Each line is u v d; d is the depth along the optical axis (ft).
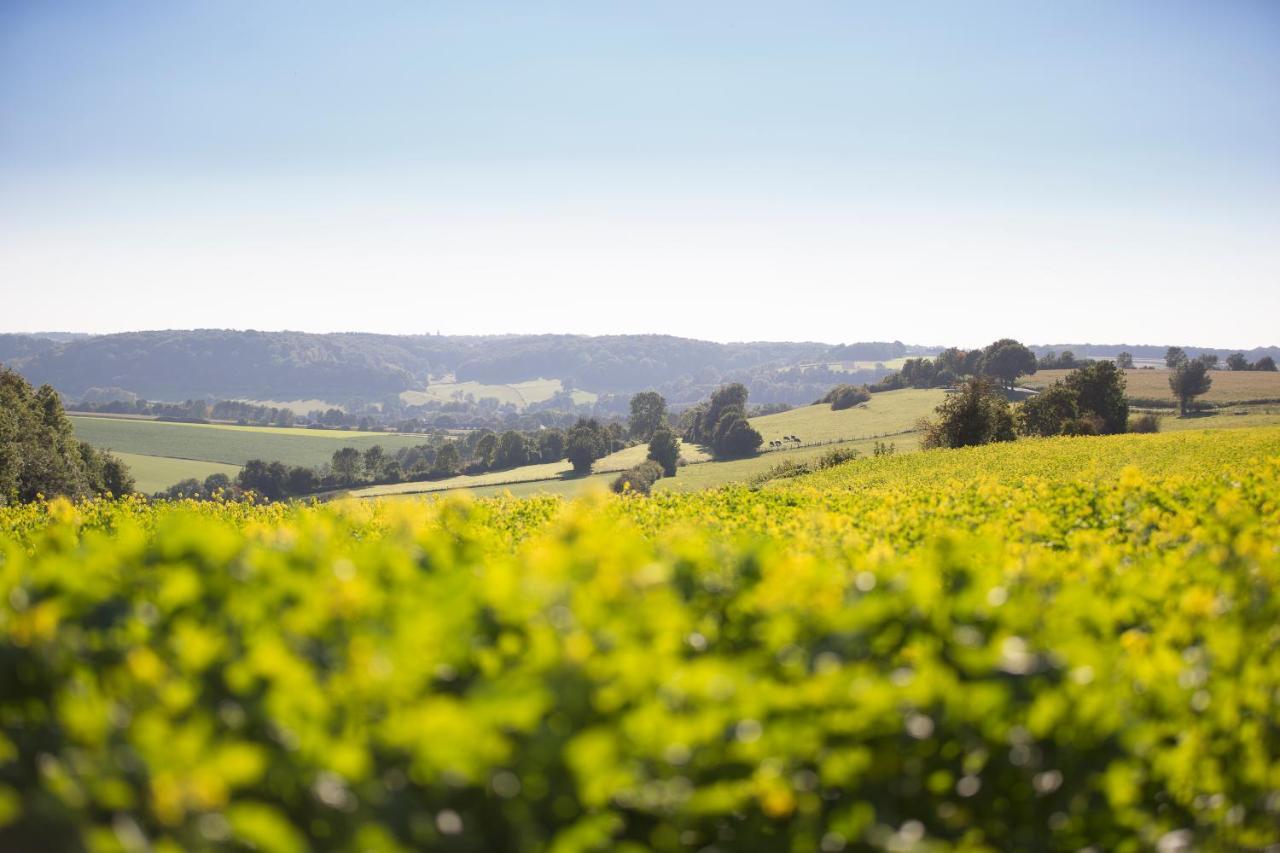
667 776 9.60
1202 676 12.80
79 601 11.70
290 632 10.85
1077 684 11.22
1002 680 11.10
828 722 10.11
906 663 11.96
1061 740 10.90
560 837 8.61
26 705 10.03
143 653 9.68
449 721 8.51
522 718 9.05
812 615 11.87
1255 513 27.12
